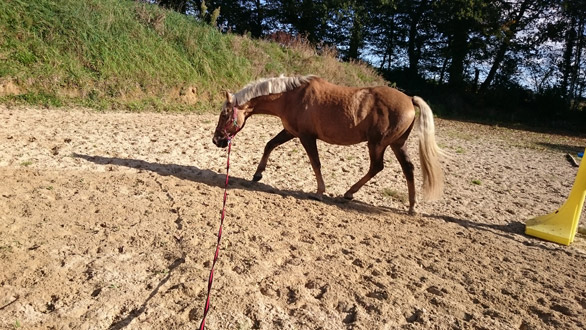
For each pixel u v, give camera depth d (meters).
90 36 13.90
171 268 3.86
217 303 3.33
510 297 3.88
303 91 6.22
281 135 6.92
